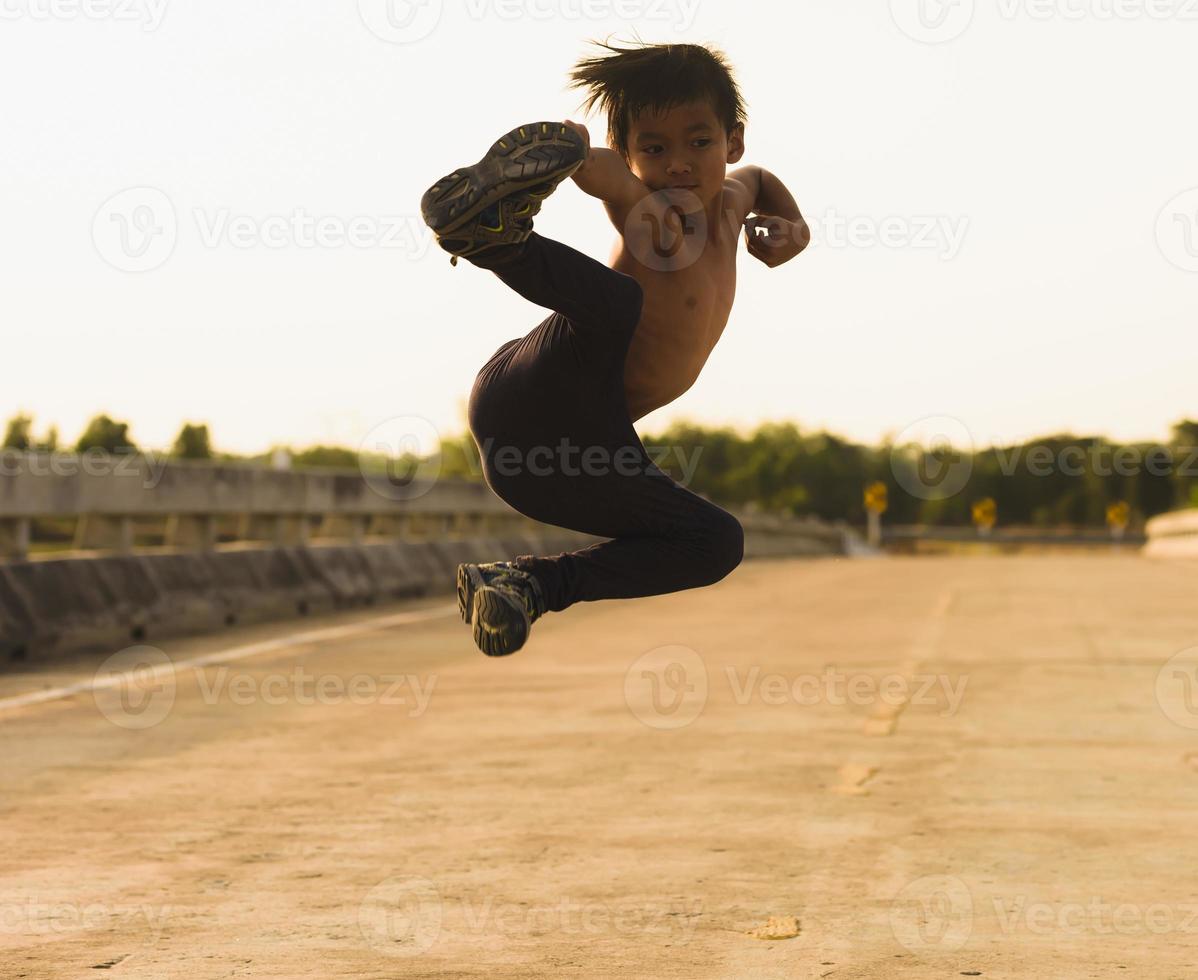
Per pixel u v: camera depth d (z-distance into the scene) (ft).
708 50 9.42
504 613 8.81
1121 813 18.30
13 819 18.11
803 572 92.94
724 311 9.77
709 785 20.11
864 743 23.54
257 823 17.88
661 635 43.16
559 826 17.66
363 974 12.12
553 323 9.20
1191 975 12.03
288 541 53.36
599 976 12.08
